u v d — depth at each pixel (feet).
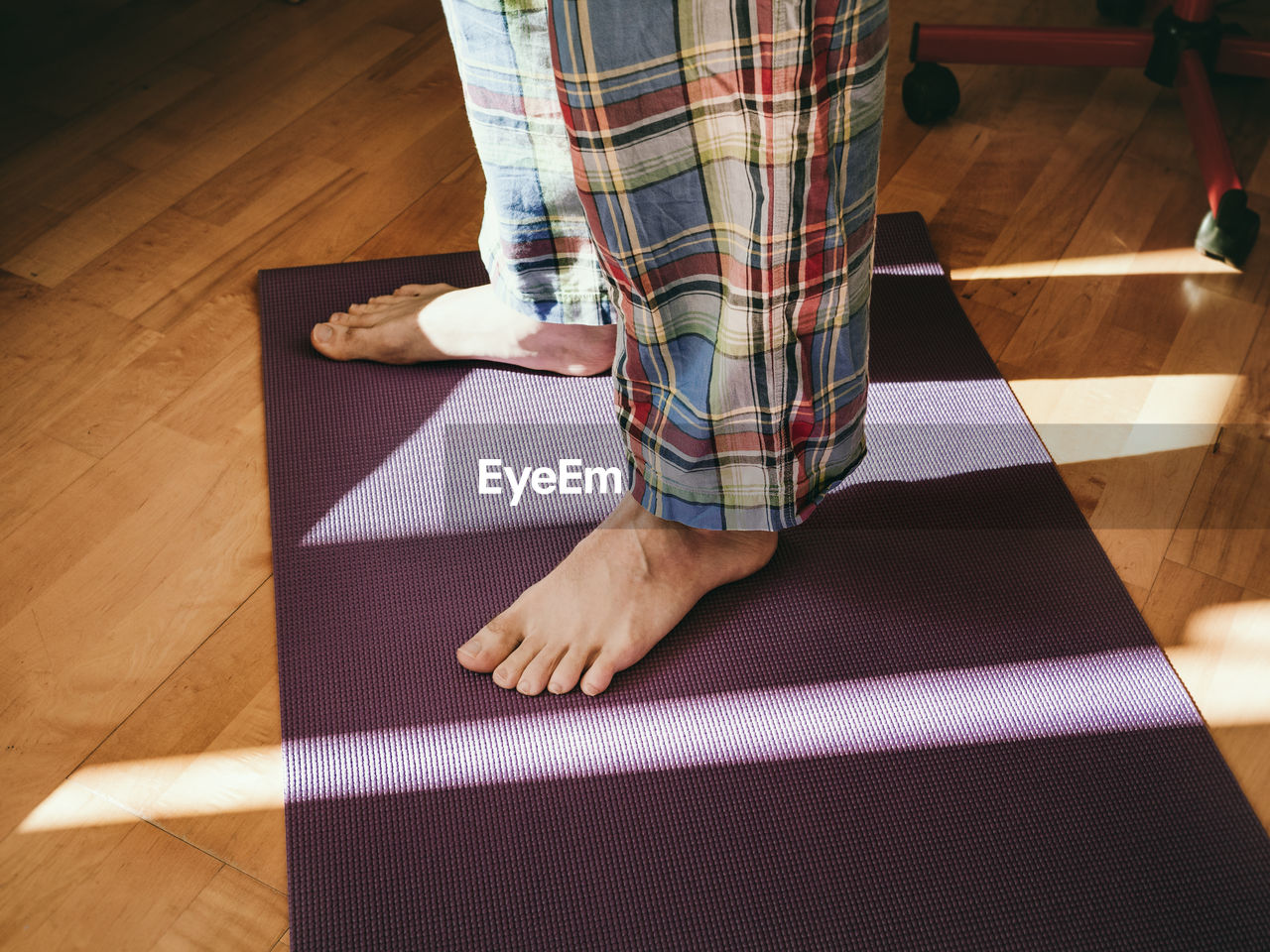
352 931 2.74
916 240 4.88
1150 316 4.57
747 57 2.37
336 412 4.09
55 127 5.46
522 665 3.26
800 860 2.89
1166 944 2.72
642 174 2.62
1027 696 3.25
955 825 2.96
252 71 5.88
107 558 3.62
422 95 5.76
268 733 3.18
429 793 3.02
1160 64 5.41
